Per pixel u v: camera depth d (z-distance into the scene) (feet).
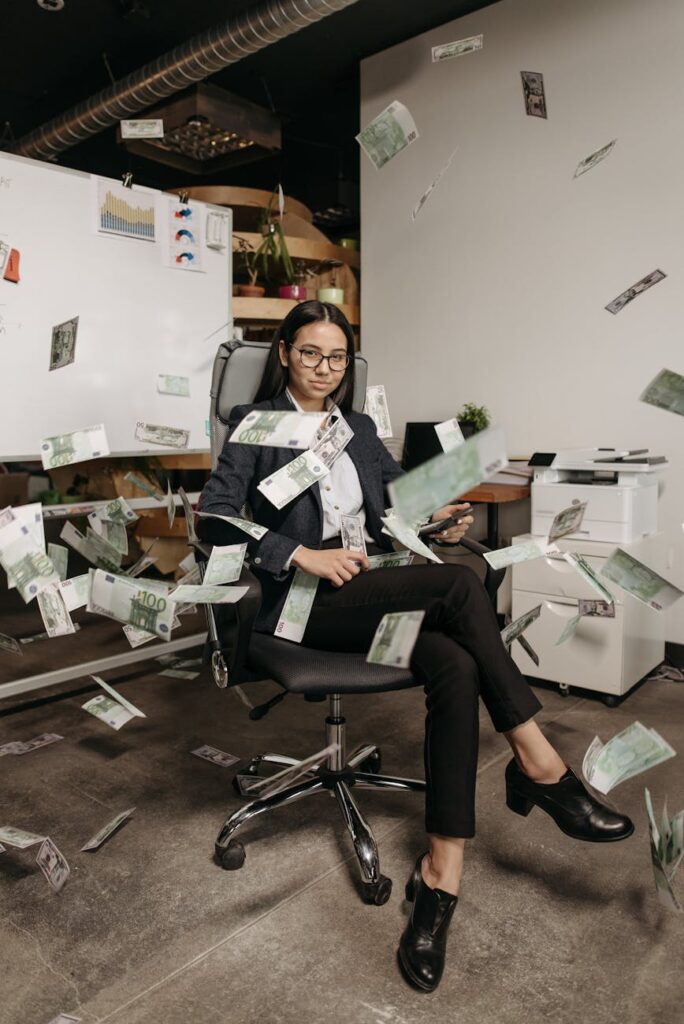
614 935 4.33
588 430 9.57
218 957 4.18
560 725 7.48
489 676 4.44
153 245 8.38
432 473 2.59
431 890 4.13
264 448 5.20
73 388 7.77
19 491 13.15
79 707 7.99
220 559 4.57
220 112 11.65
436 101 10.57
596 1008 3.78
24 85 13.24
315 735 7.20
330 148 15.72
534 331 9.91
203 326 8.95
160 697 8.25
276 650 4.72
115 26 11.18
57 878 4.67
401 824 5.58
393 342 11.34
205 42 10.16
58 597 5.32
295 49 11.36
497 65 9.90
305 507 5.09
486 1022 3.70
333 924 4.45
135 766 6.57
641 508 8.29
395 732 7.25
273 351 5.49
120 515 6.60
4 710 7.85
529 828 5.50
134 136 8.92
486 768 6.45
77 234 7.70
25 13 10.79
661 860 4.23
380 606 4.62
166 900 4.69
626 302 9.11
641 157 8.85
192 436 8.93
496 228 10.12
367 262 11.50
